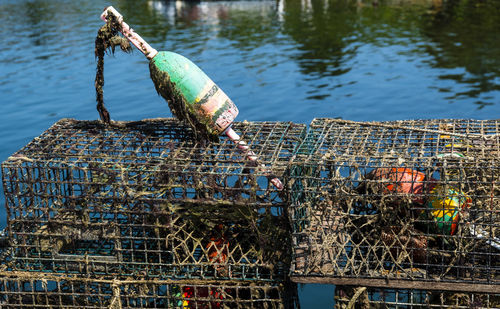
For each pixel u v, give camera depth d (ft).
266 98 44.42
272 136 19.39
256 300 17.48
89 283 18.26
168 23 86.43
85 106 43.34
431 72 51.39
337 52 61.05
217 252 17.65
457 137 18.94
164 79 18.75
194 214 17.62
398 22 79.66
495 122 20.21
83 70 54.65
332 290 21.61
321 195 17.40
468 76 49.62
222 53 61.52
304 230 18.08
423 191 16.37
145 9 105.40
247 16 92.73
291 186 17.06
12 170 18.17
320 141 19.21
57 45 67.46
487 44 62.34
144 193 17.42
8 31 78.69
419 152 17.31
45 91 47.78
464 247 16.56
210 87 18.63
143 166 18.37
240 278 17.72
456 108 41.04
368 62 56.08
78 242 19.53
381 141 19.57
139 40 19.29
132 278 18.20
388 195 16.55
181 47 65.31
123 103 43.62
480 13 84.17
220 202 17.20
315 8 99.25
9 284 18.61
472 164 16.34
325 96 44.73
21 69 55.93
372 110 41.14
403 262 17.57
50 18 91.30
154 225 17.65
